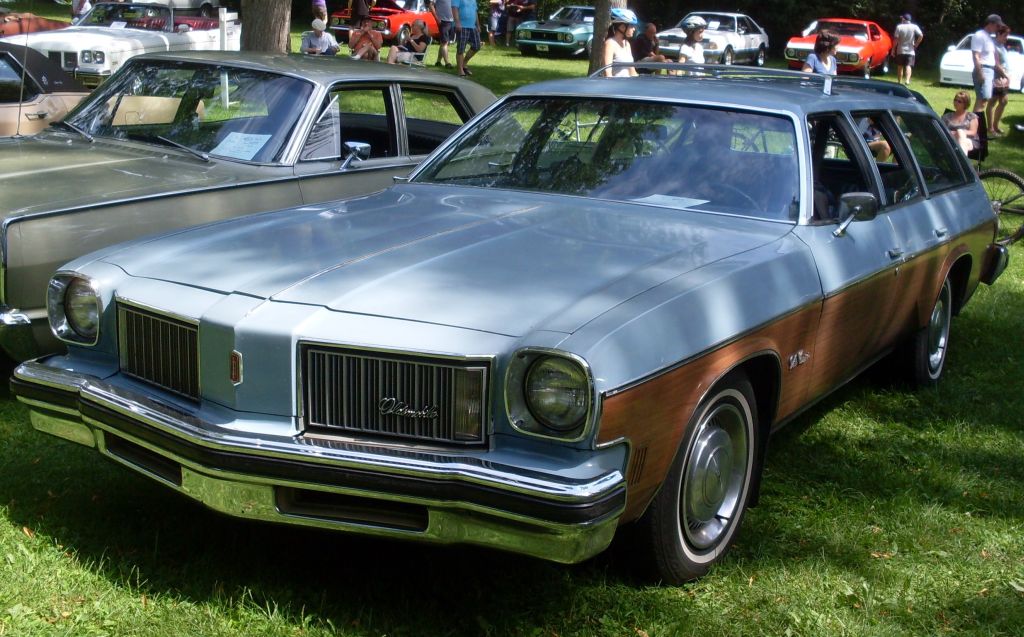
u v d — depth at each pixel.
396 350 2.72
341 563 3.26
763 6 35.69
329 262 3.17
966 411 5.14
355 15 18.67
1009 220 9.85
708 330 3.01
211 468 2.80
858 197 3.92
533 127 4.40
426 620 2.96
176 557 3.25
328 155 5.56
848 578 3.35
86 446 3.23
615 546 3.12
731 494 3.41
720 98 4.18
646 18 36.31
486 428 2.71
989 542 3.69
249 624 2.88
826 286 3.69
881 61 27.81
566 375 2.60
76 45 12.29
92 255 3.43
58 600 2.94
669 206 3.87
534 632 2.93
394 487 2.66
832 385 4.18
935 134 5.42
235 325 2.86
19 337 4.21
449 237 3.42
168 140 5.54
